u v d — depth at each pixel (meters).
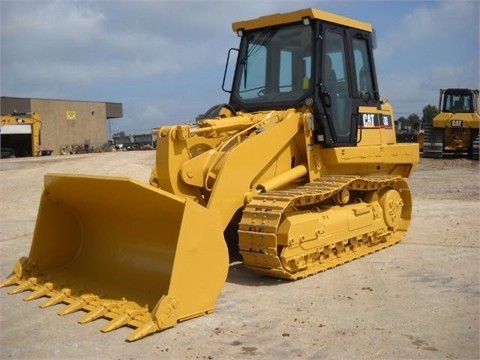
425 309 5.42
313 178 7.42
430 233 9.12
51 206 6.66
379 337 4.74
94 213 6.48
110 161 21.31
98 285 6.08
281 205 6.21
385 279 6.50
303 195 6.46
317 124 7.38
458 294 5.87
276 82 7.73
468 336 4.73
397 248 8.15
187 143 6.43
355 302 5.68
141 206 5.61
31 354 4.60
